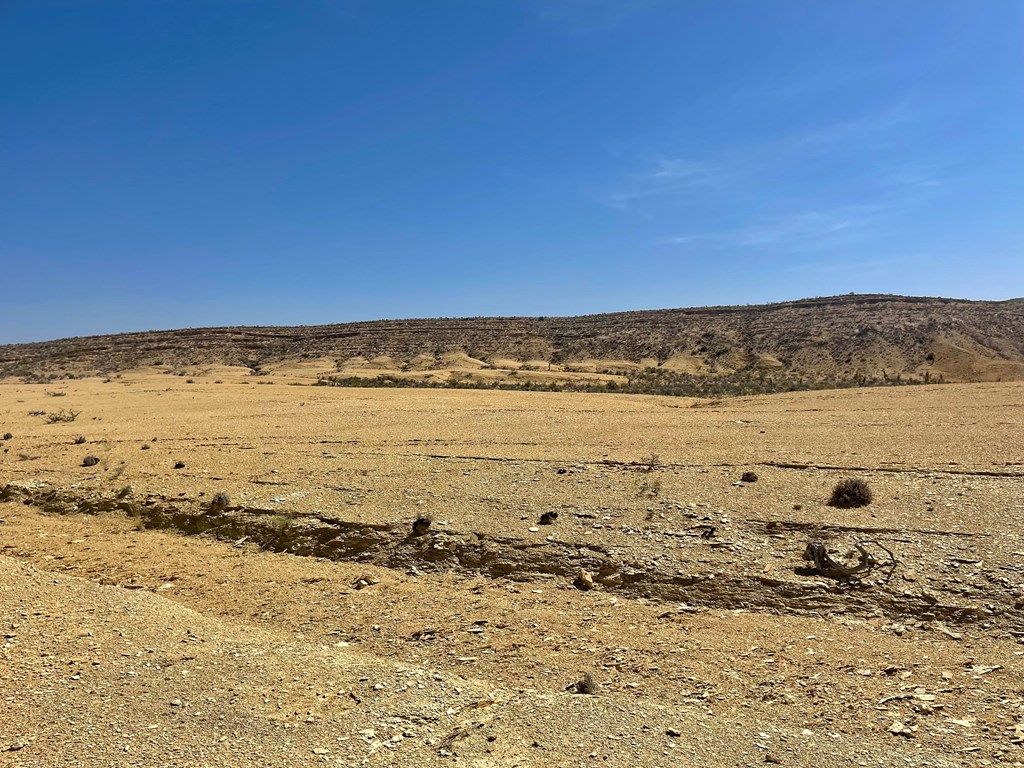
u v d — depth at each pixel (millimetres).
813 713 6848
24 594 9875
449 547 11922
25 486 17875
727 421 24641
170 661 7793
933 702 6922
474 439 21750
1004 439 17094
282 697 6945
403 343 115062
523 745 6098
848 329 102938
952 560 9648
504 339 118875
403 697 7039
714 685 7527
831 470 14852
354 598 10492
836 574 9727
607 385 60719
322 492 15344
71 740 6031
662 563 10594
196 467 18578
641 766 5762
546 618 9477
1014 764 5832
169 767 5625
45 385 67312
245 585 11266
